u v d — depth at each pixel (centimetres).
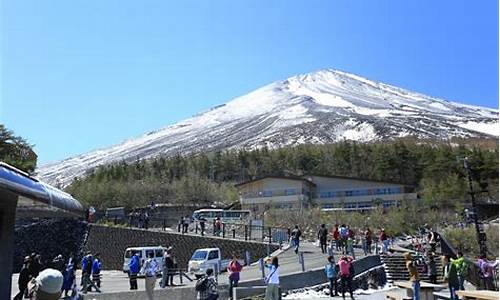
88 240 4438
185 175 11775
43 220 4147
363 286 2484
